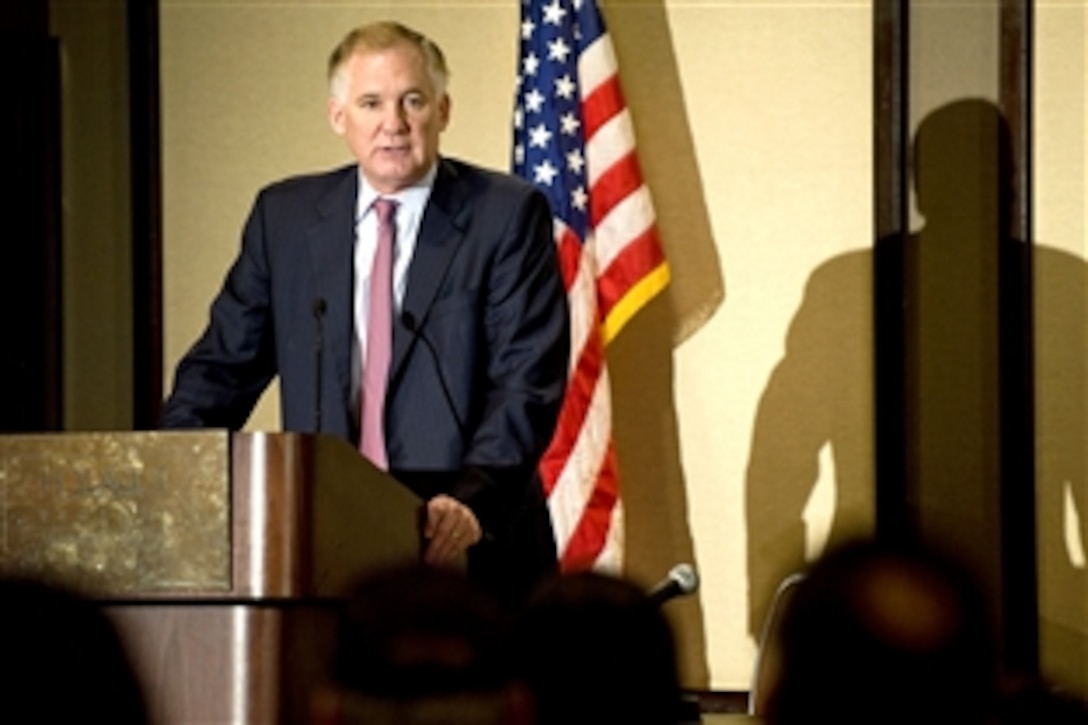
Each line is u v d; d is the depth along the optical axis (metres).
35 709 3.47
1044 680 3.49
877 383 11.43
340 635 3.46
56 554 5.84
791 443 11.66
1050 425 11.38
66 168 12.19
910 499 11.36
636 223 11.39
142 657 5.86
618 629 3.73
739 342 11.69
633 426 11.74
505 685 3.44
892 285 11.41
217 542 5.81
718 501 11.70
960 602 3.34
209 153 12.09
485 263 8.45
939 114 11.43
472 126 11.91
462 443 8.24
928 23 11.46
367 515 6.37
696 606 11.70
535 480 8.87
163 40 12.16
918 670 3.30
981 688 3.32
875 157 11.50
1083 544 11.36
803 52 11.68
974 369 11.35
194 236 12.09
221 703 5.84
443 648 3.41
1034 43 11.41
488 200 8.56
